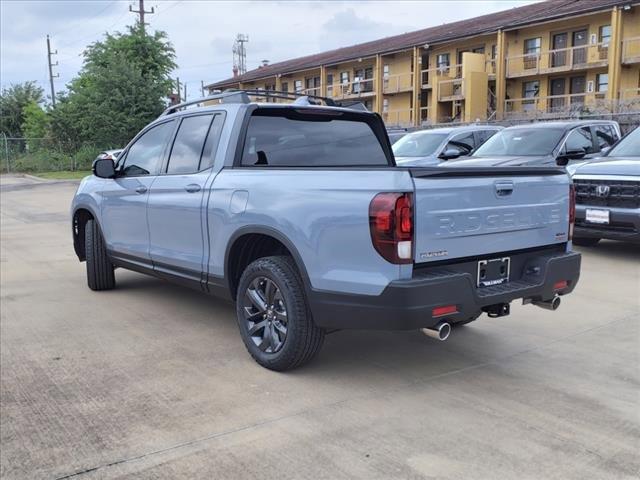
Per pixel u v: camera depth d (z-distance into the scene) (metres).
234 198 4.50
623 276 7.29
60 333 5.31
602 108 26.11
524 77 33.91
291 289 4.09
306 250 3.93
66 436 3.46
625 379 4.22
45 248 9.96
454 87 36.72
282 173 4.24
